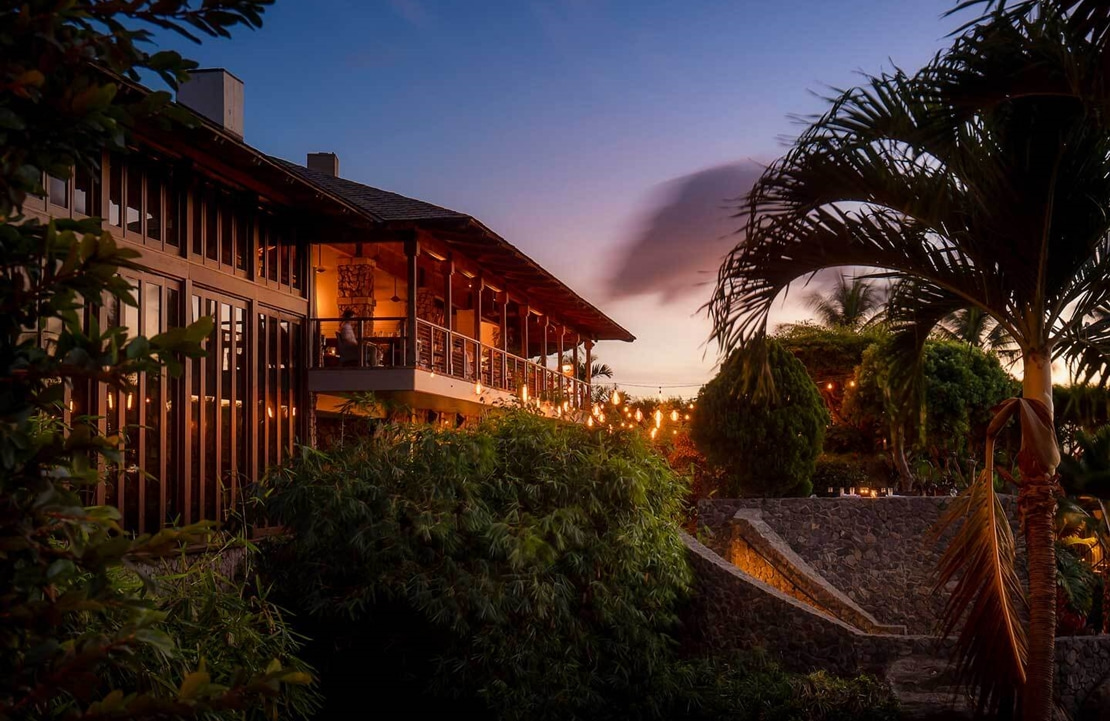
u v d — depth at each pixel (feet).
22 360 7.04
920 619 55.01
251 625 25.80
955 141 23.29
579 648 39.70
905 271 25.63
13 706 6.61
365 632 39.09
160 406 41.19
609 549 40.57
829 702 37.83
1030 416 24.31
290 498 36.11
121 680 16.49
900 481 84.99
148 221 41.45
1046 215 23.72
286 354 52.80
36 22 6.88
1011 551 24.77
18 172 7.06
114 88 7.18
